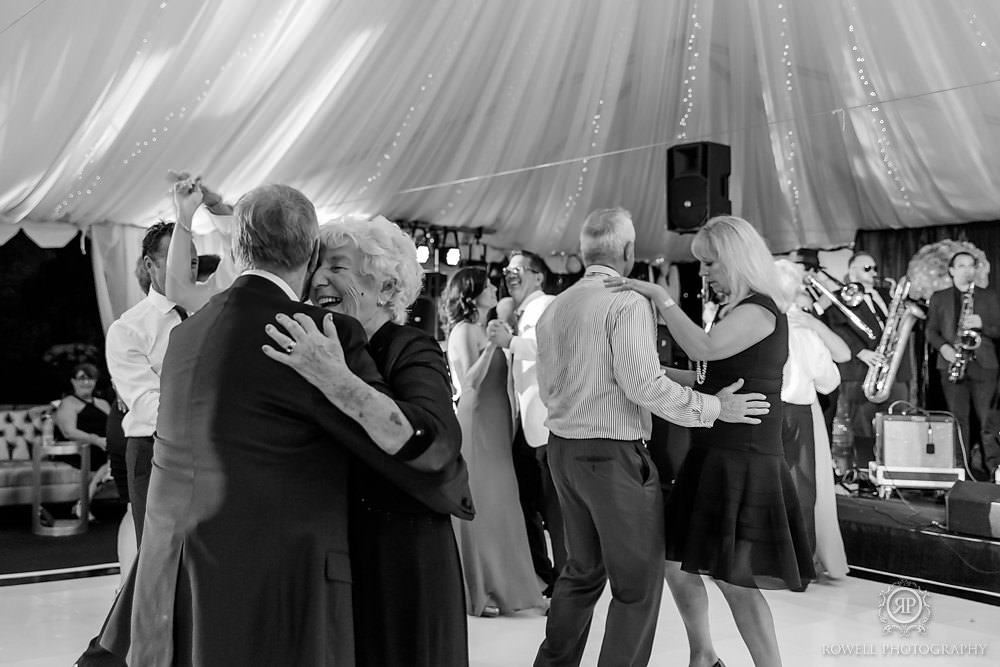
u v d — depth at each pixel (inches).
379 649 79.3
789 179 281.0
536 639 157.0
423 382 78.0
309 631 68.4
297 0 218.4
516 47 249.6
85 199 283.3
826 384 207.3
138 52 222.4
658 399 112.9
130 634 76.6
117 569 215.5
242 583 67.7
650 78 261.4
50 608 177.6
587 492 117.3
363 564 79.8
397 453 71.9
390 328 83.0
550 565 185.5
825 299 292.5
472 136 277.4
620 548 115.8
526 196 305.1
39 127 240.8
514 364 182.9
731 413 115.5
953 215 267.9
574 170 292.5
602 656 117.3
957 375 275.7
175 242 122.6
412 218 304.0
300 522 69.3
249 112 251.0
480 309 181.3
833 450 285.1
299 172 276.5
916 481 239.9
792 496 121.7
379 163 278.7
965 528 202.2
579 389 118.3
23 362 325.7
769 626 121.0
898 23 215.2
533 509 183.8
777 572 116.8
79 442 288.7
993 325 273.0
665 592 194.2
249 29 223.8
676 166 222.1
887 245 286.5
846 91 242.1
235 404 69.5
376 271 85.6
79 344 331.9
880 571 213.5
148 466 135.9
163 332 138.1
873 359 283.4
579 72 261.6
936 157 248.4
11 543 250.2
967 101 225.6
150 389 136.6
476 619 170.1
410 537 80.1
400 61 242.8
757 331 118.3
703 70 258.4
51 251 330.0
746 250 121.1
